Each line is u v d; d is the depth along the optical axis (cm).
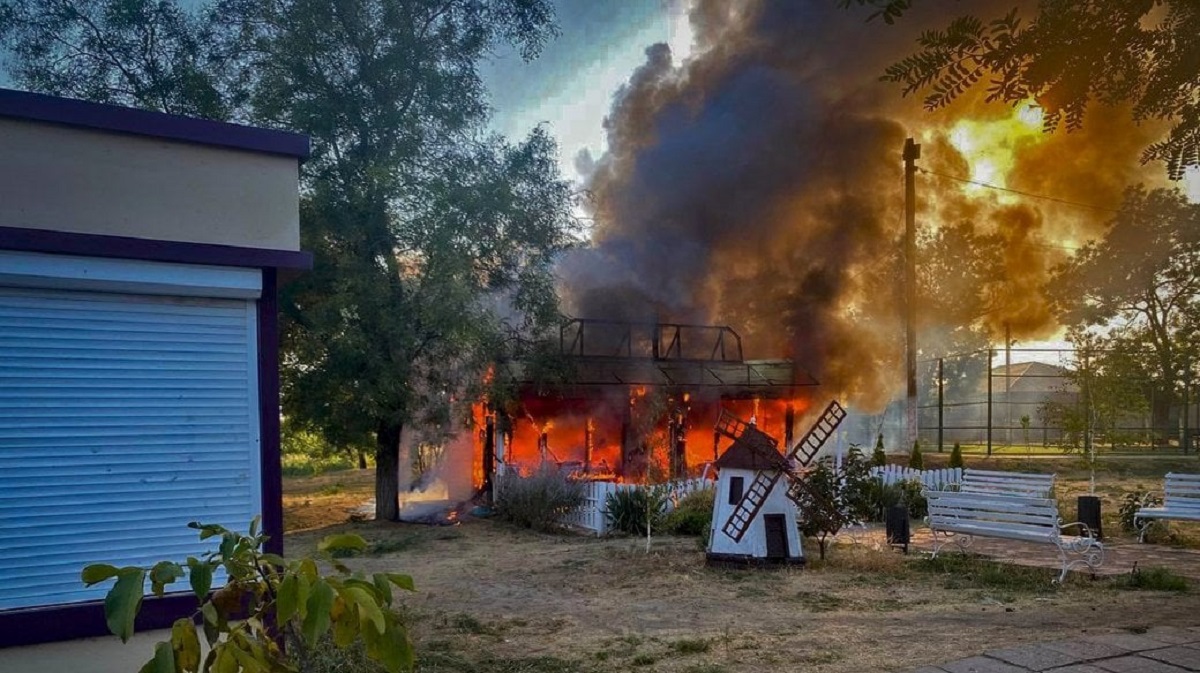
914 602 816
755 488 1023
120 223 492
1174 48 267
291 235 548
